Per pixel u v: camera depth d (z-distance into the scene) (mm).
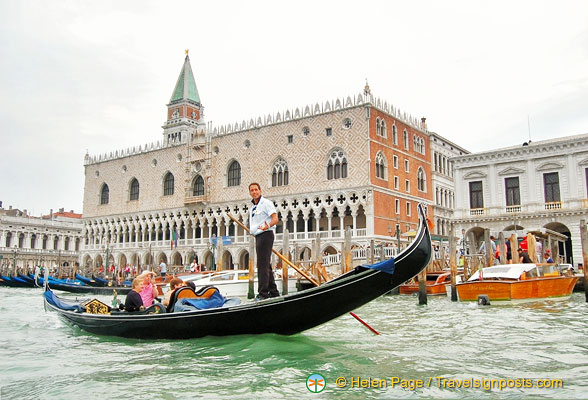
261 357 10469
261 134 60500
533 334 13805
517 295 23047
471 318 17938
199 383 8750
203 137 66438
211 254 63656
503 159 45500
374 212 51062
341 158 53750
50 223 96438
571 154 42281
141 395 8133
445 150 69562
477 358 10484
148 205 72125
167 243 68812
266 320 11688
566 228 44469
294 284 32719
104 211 78688
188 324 12219
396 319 17891
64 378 9383
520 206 44250
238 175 62750
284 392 8133
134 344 12805
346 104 53844
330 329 15039
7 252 85562
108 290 38406
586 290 23438
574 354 10883
